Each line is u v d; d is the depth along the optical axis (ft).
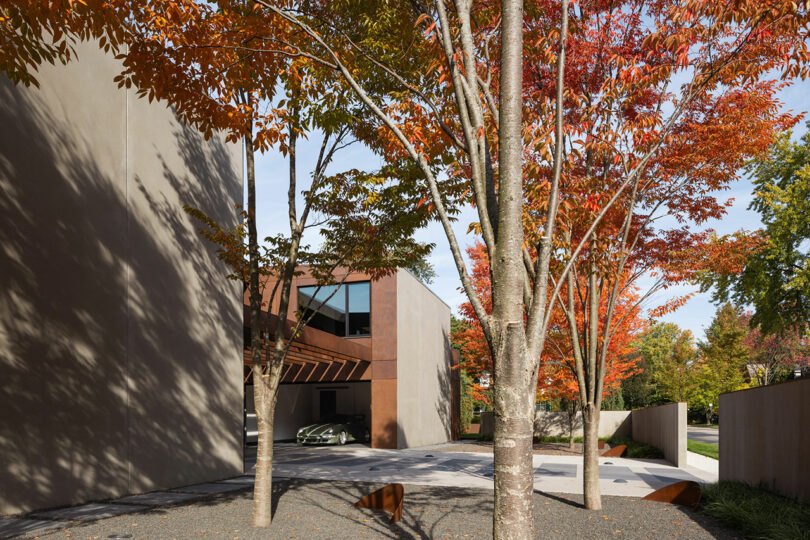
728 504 23.16
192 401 34.09
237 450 38.24
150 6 17.11
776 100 26.18
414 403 68.74
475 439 87.04
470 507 25.66
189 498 28.07
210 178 37.42
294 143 26.58
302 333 46.57
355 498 27.96
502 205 10.80
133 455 29.32
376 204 27.14
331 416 77.36
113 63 29.86
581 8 26.27
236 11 21.02
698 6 17.78
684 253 30.78
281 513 24.12
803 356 123.95
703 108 27.48
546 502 27.55
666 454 51.88
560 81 12.19
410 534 20.47
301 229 26.02
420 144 20.01
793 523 19.86
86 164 27.76
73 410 26.02
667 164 27.91
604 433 75.15
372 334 64.39
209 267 36.55
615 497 29.14
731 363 127.85
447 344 87.35
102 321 28.02
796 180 72.54
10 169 23.90
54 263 25.61
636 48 25.31
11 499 22.94
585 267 26.68
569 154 21.09
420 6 18.16
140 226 30.99
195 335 34.78
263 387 23.02
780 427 26.86
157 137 32.83
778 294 71.87
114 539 19.31
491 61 19.36
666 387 136.67
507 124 10.83
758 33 18.79
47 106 25.89
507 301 10.58
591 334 27.32
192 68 18.99
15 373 23.41
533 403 10.73
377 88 26.63
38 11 15.24
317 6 25.07
